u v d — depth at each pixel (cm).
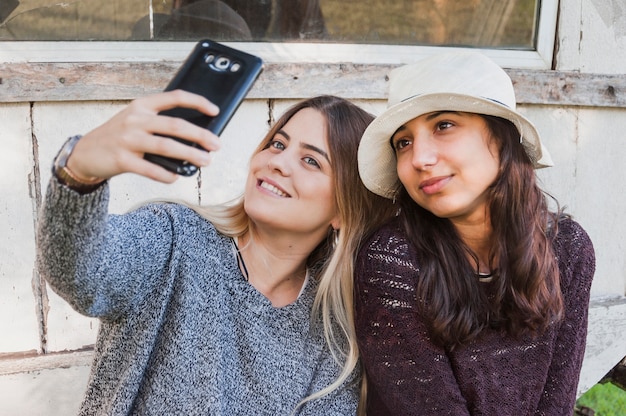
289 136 136
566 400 145
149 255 120
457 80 130
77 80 191
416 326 135
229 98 98
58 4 195
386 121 130
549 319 137
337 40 221
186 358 127
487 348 137
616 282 252
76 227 96
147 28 204
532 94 228
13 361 194
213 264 132
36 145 192
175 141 89
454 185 129
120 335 125
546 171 238
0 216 191
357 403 150
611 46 238
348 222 141
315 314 143
